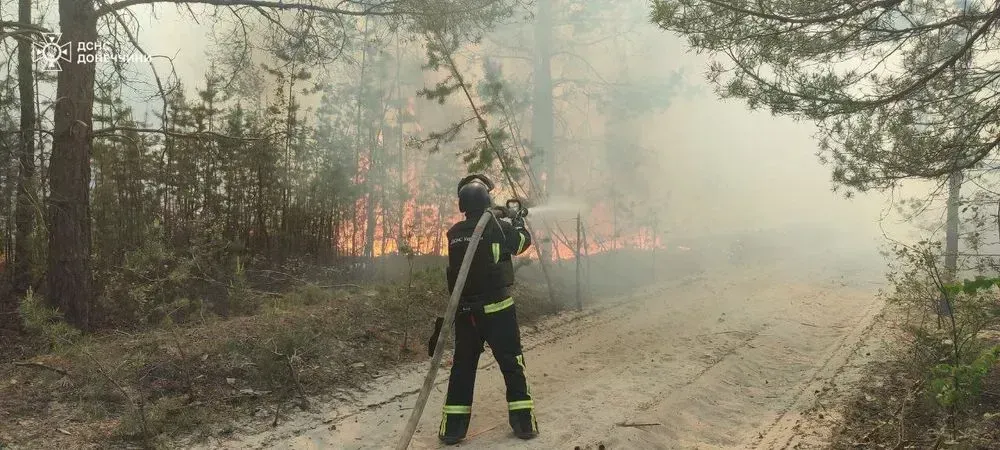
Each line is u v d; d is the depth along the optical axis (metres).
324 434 4.44
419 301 7.91
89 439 4.00
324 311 7.03
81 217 7.15
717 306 9.25
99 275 7.79
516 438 4.35
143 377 4.86
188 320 7.29
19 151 6.95
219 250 8.63
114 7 7.06
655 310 9.15
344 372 5.66
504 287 4.39
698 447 4.25
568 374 6.02
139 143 9.73
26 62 8.16
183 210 9.96
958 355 4.33
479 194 4.46
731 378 5.82
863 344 6.88
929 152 5.11
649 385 5.55
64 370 4.80
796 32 5.01
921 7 5.19
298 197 11.48
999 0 4.74
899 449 3.93
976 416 4.28
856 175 5.49
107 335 6.72
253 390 5.03
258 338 5.73
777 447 4.23
